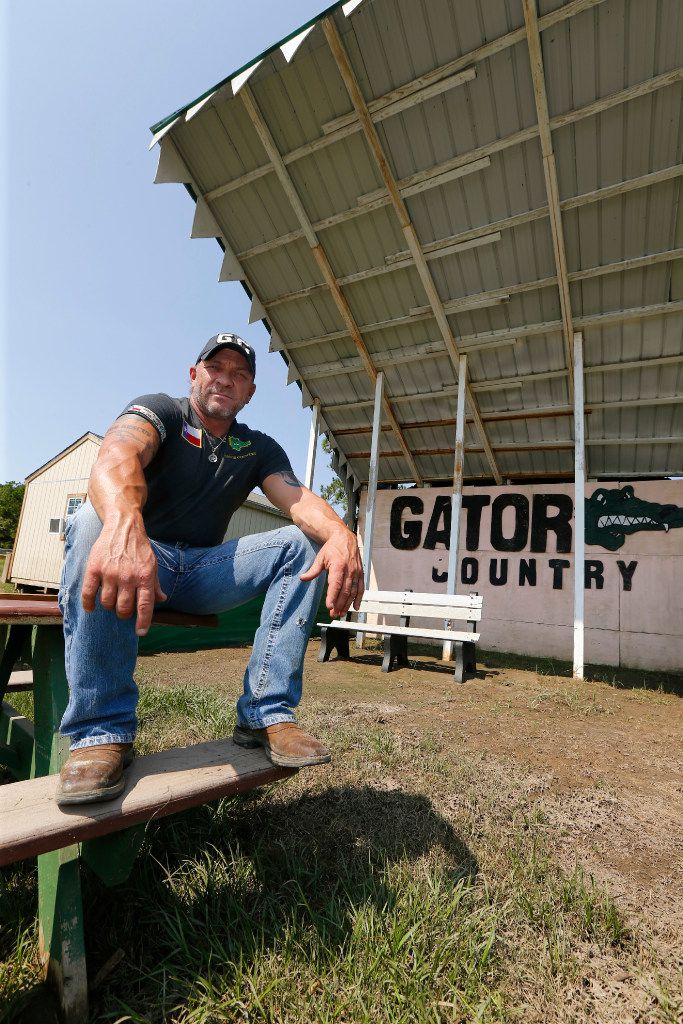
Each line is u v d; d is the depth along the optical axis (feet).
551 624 27.66
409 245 21.80
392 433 31.30
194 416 5.72
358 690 16.19
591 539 27.68
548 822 7.47
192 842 6.18
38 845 3.27
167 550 5.36
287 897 5.35
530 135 17.95
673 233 19.07
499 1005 4.15
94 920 4.81
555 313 22.80
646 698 17.22
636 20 15.29
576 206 19.25
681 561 25.73
